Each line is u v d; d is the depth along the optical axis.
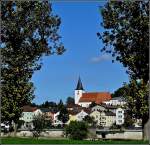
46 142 25.94
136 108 32.41
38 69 34.56
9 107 33.44
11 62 33.66
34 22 34.19
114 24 33.22
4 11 33.34
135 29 32.84
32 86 34.06
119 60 33.59
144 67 32.66
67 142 26.05
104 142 26.73
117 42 33.44
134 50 33.19
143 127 32.84
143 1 32.56
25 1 33.75
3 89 33.22
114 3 33.22
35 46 34.50
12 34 33.50
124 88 32.75
